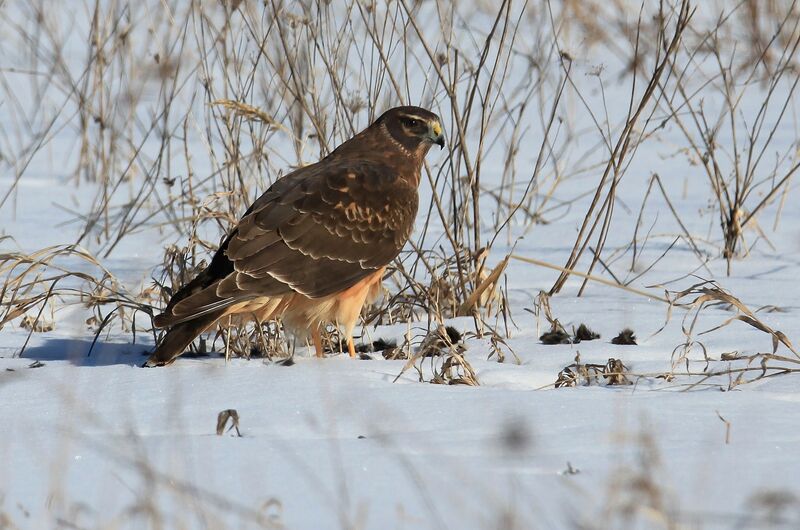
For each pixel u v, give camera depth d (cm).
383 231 1020
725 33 2353
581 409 763
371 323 1122
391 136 1100
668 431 715
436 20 2262
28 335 1063
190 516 579
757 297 1184
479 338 1044
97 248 1430
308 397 804
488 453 671
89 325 1098
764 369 875
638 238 1466
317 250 979
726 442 687
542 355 980
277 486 619
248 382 845
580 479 623
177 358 988
